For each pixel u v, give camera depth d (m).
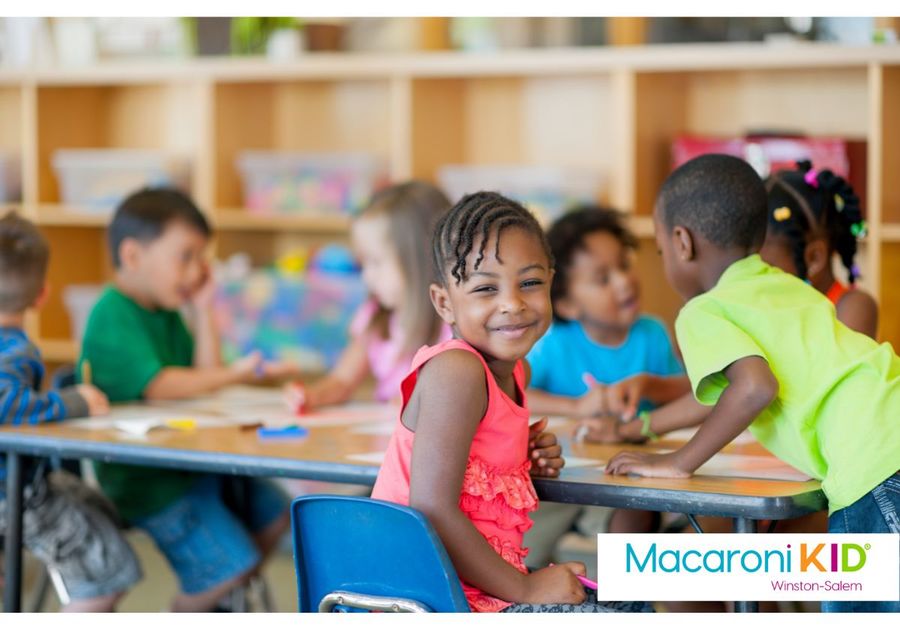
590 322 2.48
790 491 1.44
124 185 3.73
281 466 1.68
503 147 3.70
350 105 3.86
